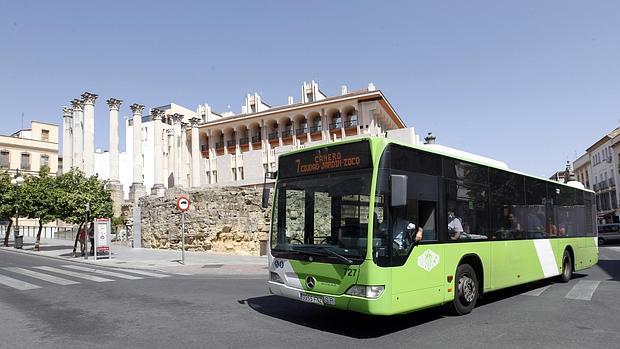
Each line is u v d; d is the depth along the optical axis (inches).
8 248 1193.4
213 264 738.8
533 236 426.0
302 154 307.9
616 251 1061.1
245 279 555.8
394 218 268.1
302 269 284.4
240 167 2314.2
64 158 1904.5
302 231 294.5
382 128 2576.3
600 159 2381.9
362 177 267.9
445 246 304.8
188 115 3353.8
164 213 1053.2
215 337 259.6
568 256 501.7
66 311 341.7
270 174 334.3
